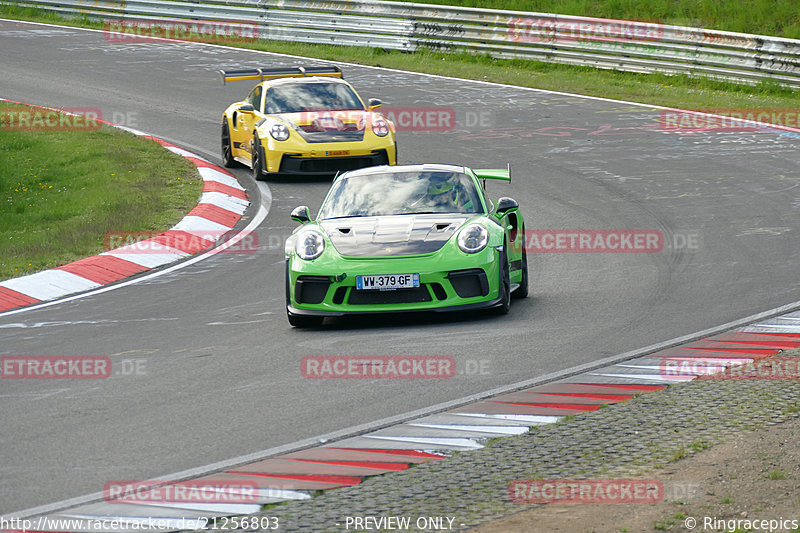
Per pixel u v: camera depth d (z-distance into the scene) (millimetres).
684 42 82750
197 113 76250
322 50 98375
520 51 90562
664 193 51562
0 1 120125
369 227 32094
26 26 112625
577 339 28469
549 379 24750
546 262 40188
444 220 32250
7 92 82125
